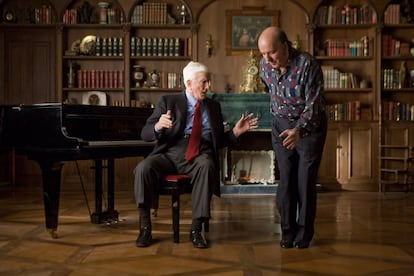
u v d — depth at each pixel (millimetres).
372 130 6961
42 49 7172
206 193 3168
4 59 7148
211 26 7211
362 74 7230
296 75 2938
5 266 2730
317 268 2676
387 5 7008
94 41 7086
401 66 7133
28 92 7168
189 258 2900
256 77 6898
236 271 2617
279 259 2873
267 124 6582
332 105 7059
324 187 6969
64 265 2748
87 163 7004
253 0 7180
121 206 5188
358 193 6629
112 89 7121
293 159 3156
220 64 7207
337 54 7082
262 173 6754
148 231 3246
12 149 3715
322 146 3074
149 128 3279
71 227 3916
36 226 3973
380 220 4320
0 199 5688
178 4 7293
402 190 6891
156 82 7188
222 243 3311
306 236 3160
